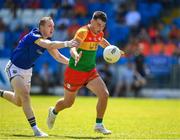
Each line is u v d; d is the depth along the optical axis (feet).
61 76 291.17
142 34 317.42
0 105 212.43
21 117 161.17
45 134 113.60
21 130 126.00
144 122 153.99
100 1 343.67
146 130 130.93
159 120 161.38
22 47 116.06
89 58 118.01
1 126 135.13
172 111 199.31
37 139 104.99
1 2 344.69
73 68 118.73
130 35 322.96
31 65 117.39
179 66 287.69
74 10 336.90
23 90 115.75
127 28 326.85
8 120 151.53
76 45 112.57
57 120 155.53
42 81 291.79
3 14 339.77
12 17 338.13
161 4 351.25
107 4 342.44
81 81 119.14
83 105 219.41
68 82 119.96
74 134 119.24
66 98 121.80
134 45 301.43
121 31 324.80
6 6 342.03
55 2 343.46
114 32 324.39
